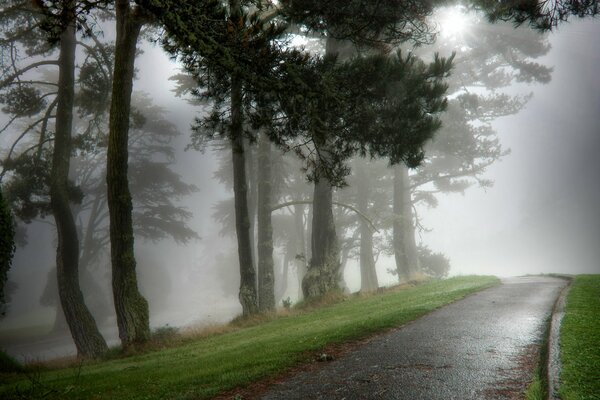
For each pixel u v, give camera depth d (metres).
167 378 6.92
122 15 13.95
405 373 5.31
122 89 14.19
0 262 11.39
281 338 9.87
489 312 9.32
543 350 5.73
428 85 11.35
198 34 7.37
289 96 8.92
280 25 8.33
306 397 4.80
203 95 9.45
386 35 12.74
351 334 8.13
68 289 18.08
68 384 7.64
